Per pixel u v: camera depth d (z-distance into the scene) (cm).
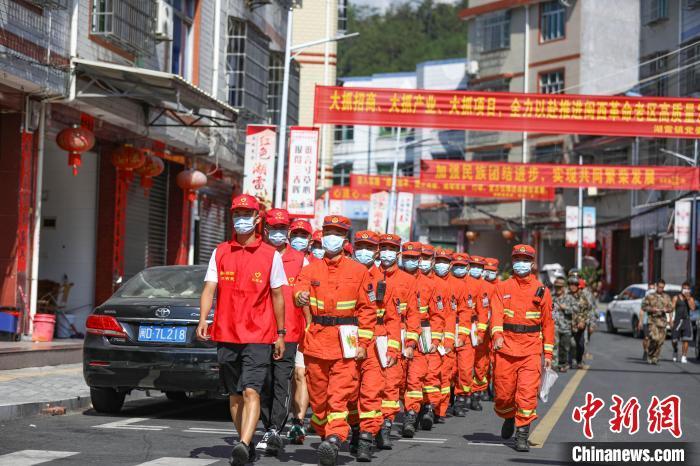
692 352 3081
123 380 1201
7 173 1836
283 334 930
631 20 5875
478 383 1543
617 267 5659
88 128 2064
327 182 4728
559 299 2302
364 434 973
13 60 1666
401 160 7125
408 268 1252
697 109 2312
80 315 2230
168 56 2391
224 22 2795
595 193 5409
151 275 1298
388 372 1086
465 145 6525
